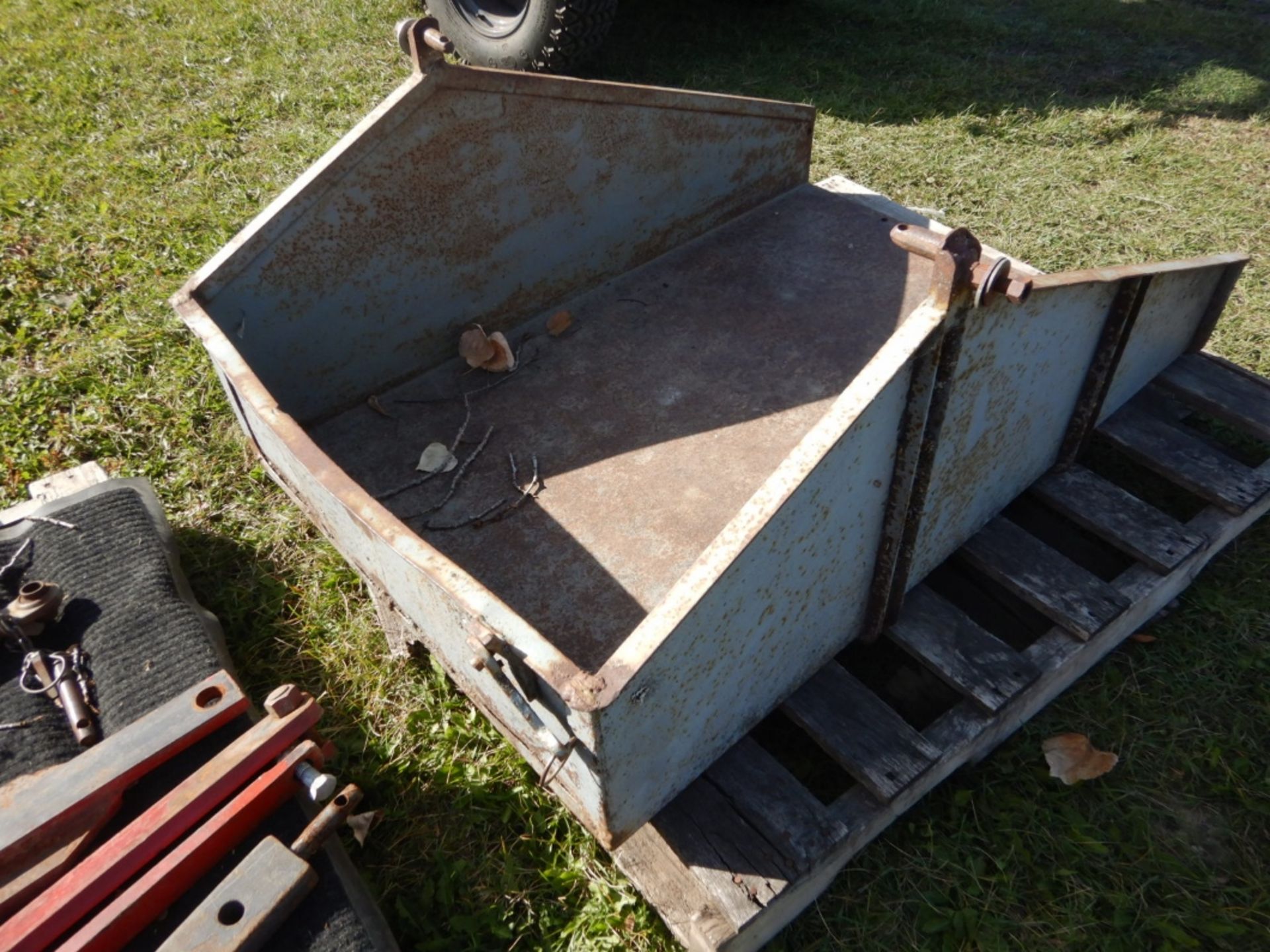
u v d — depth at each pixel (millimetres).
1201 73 4812
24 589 1931
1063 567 2076
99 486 2328
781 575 1449
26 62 4918
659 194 2742
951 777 1986
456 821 1938
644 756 1409
